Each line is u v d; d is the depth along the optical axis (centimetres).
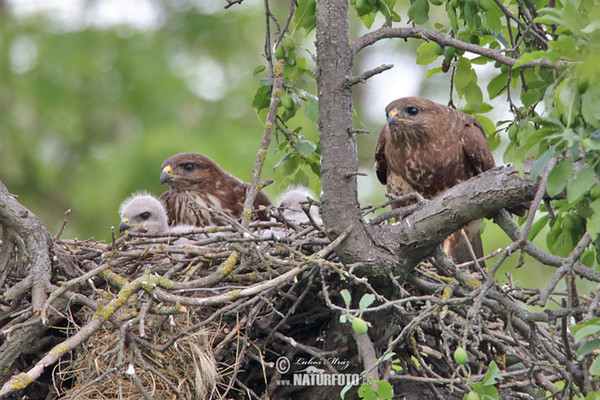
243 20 2430
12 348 936
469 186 893
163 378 892
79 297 939
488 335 953
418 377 966
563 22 712
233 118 2247
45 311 905
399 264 928
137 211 1296
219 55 2397
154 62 2331
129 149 2147
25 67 2375
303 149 1074
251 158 2119
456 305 859
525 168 860
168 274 966
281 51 1049
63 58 2356
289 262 916
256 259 941
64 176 2308
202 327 959
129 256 982
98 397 934
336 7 934
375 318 962
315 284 980
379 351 988
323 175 927
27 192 2280
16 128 2303
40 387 1022
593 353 874
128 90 2300
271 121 985
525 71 1087
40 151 2300
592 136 707
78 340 845
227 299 865
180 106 2258
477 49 966
